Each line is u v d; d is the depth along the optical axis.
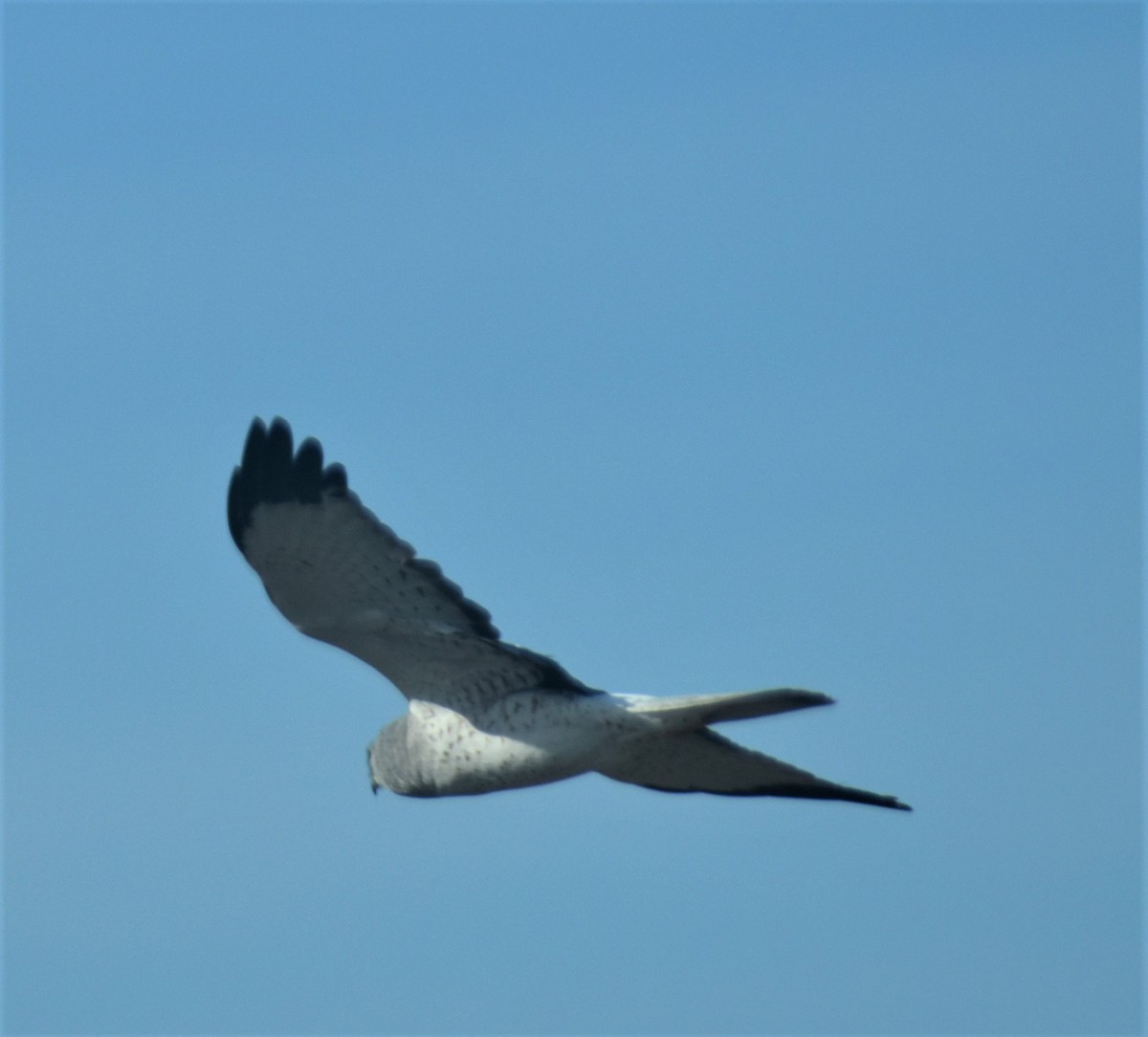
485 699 12.92
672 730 12.55
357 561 12.12
